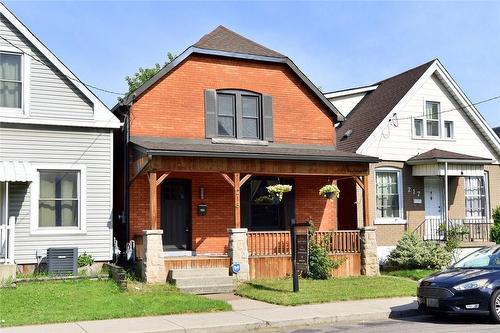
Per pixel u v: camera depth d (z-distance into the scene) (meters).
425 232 21.50
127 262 16.62
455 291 11.31
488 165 23.12
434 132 22.33
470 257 13.01
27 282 14.45
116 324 10.83
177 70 18.02
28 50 15.99
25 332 10.11
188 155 15.53
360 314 12.00
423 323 11.41
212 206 18.11
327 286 15.45
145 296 13.40
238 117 18.70
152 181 15.35
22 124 15.84
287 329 11.00
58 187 16.28
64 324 10.84
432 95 22.31
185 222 17.81
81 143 16.48
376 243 18.69
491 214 22.88
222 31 19.75
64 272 15.47
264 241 17.03
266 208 19.05
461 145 22.67
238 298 14.13
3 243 14.74
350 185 21.25
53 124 16.08
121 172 18.31
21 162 15.66
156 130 17.55
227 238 18.19
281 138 19.28
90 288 14.01
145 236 15.16
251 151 16.91
